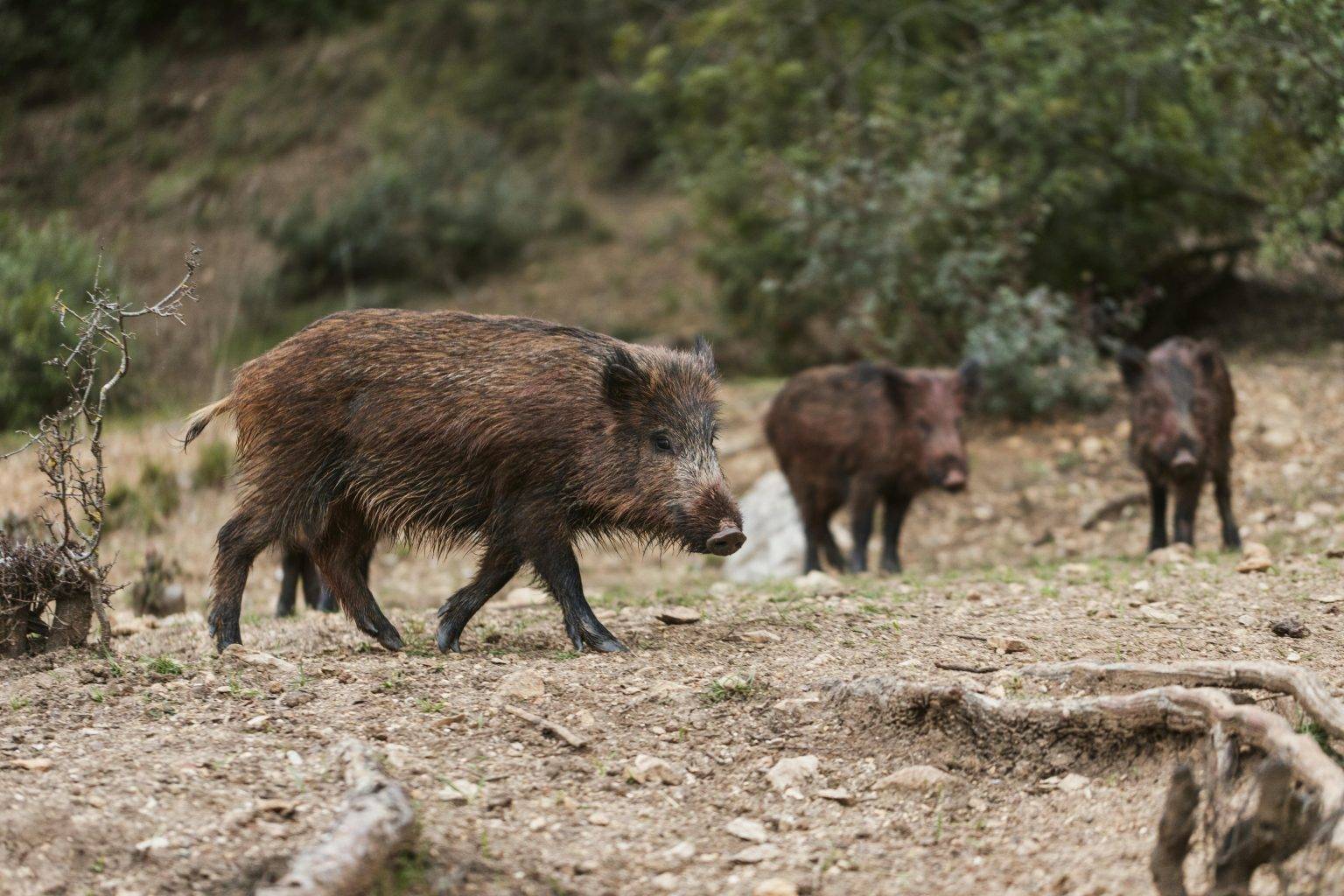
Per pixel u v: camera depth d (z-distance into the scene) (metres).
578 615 11.83
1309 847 6.98
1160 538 19.08
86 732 9.47
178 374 33.91
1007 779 8.84
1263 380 27.14
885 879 7.71
